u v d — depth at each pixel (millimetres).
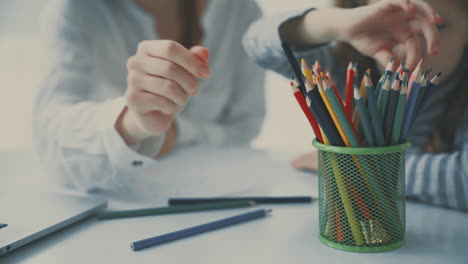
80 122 699
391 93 421
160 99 571
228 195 625
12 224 490
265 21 740
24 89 1680
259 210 539
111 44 1021
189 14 1122
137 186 682
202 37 1139
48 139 732
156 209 558
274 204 588
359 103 415
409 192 582
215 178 709
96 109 708
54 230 491
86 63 916
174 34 1129
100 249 452
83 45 932
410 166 585
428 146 708
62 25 918
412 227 501
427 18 534
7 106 1684
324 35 631
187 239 474
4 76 1671
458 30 638
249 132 1165
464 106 678
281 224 513
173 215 553
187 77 555
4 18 1643
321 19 629
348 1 651
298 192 628
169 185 679
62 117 741
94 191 680
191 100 1129
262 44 714
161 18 1105
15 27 1650
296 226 506
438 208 564
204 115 1146
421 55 579
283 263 411
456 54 649
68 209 542
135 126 629
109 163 656
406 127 437
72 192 680
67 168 688
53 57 878
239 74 1190
